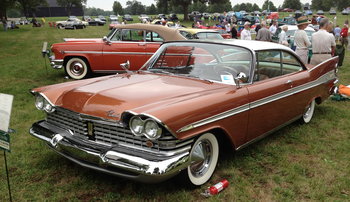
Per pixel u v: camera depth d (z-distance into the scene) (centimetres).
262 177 352
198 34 984
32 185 330
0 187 324
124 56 827
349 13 7362
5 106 262
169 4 6900
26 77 912
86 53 839
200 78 369
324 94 536
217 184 322
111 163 279
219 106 313
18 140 449
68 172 357
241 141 358
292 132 491
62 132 331
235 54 381
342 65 1116
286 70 442
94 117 294
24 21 5903
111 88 332
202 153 313
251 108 356
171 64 408
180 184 314
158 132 260
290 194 319
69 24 3925
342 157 409
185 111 279
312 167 380
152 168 262
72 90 342
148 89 328
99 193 317
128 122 276
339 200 313
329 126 521
